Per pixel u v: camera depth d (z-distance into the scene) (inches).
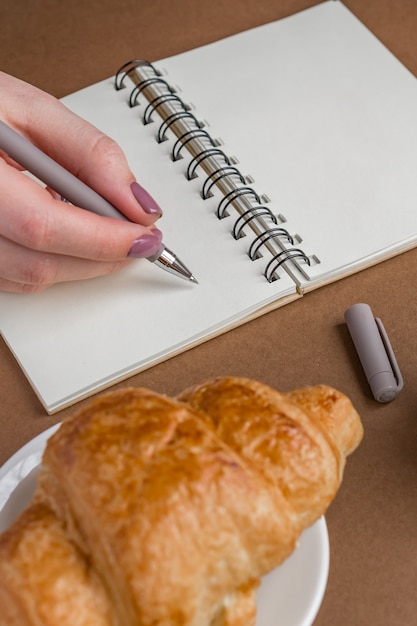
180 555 13.9
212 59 23.2
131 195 18.9
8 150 18.2
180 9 24.7
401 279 19.7
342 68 22.9
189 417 14.7
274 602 15.4
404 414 18.1
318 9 24.3
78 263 18.8
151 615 13.8
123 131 21.8
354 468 17.5
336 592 16.4
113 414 14.7
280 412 14.9
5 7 24.7
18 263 18.5
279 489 14.5
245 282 19.3
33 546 14.2
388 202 20.4
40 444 16.5
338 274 19.6
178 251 19.7
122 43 24.0
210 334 18.9
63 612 13.9
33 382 18.2
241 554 14.2
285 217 20.2
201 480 14.1
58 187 18.5
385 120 21.9
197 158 21.2
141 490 14.0
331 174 20.9
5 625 14.1
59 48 23.9
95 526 14.1
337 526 17.0
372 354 18.3
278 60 23.1
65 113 19.4
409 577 16.6
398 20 24.3
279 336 19.0
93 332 18.7
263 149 21.4
